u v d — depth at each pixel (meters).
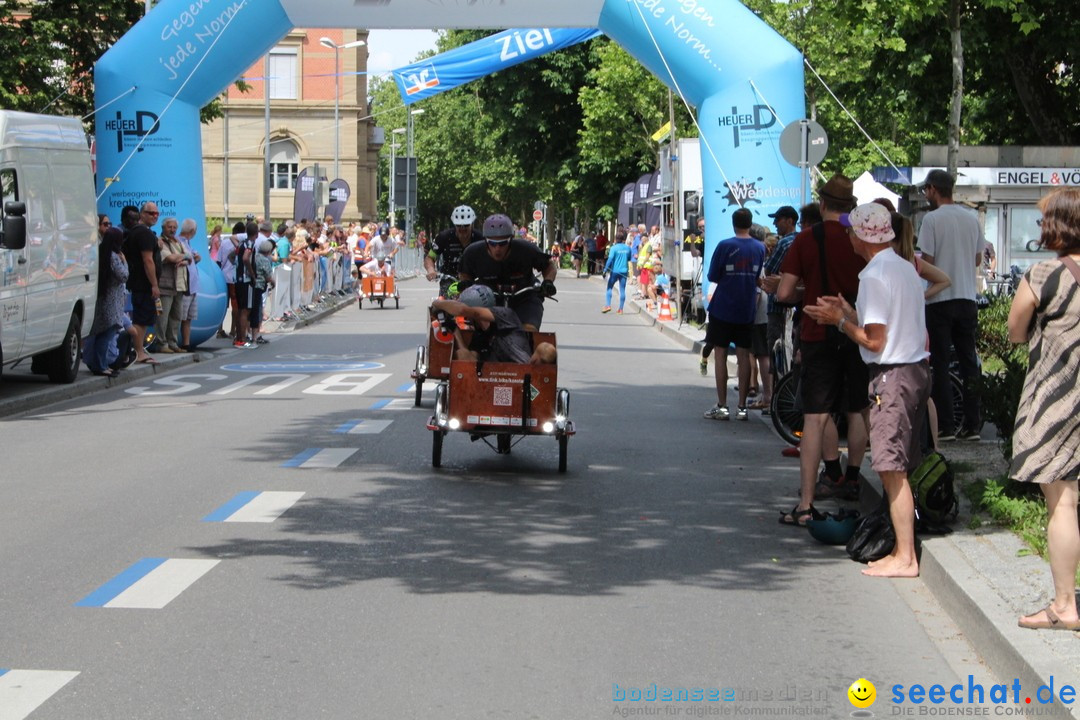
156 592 6.64
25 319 14.51
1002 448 9.36
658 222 39.06
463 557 7.53
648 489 9.79
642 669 5.56
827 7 17.64
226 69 20.78
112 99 20.53
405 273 59.22
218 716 4.88
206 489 9.47
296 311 27.66
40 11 29.45
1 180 14.08
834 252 8.57
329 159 74.44
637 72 45.47
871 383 7.27
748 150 19.53
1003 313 17.59
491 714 4.97
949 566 6.75
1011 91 28.39
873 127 39.34
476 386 10.21
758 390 14.65
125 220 18.50
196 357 19.94
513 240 10.94
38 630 5.96
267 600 6.53
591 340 24.25
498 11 19.86
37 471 10.23
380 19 19.98
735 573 7.31
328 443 11.72
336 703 5.05
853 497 9.49
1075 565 5.65
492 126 56.31
